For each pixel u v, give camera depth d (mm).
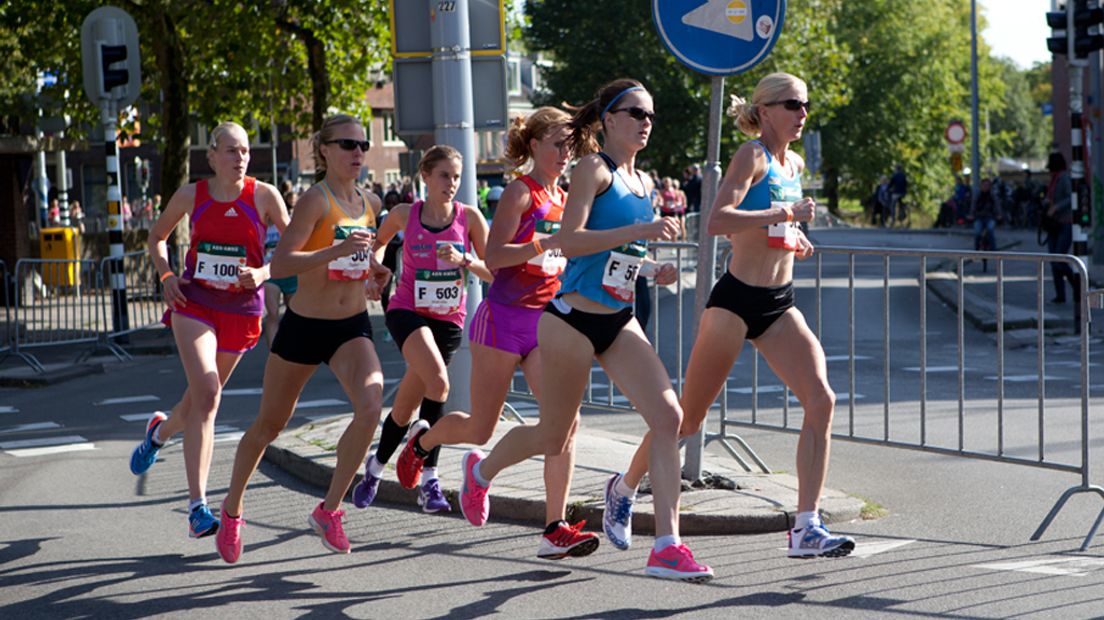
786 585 8867
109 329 27797
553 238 8703
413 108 14492
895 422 16062
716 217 8961
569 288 8742
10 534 10977
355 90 50562
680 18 11258
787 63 80312
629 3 79562
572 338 8703
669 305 35125
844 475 13039
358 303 9781
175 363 25719
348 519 11359
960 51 110250
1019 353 24219
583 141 9672
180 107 41344
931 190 105812
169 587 9141
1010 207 86500
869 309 33062
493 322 9961
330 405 18766
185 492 12648
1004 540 10219
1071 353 24109
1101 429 15289
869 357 23406
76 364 24797
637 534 10609
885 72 99125
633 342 8727
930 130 103750
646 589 8844
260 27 43562
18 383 22484
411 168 35031
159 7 40156
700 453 11672
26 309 25734
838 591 8672
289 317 9680
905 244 65625
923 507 11523
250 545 10445
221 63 46594
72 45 43781
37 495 12625
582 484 11664
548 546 9273
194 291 10336
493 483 11695
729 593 8672
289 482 13117
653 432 8539
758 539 10352
